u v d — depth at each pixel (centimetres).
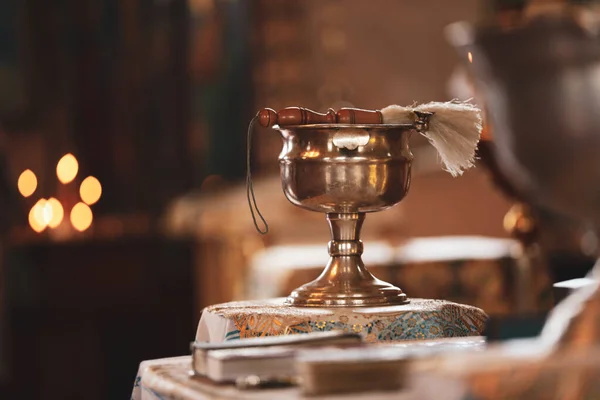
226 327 184
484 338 170
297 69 848
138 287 720
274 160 859
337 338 144
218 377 133
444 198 646
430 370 104
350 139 188
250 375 133
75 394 709
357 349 135
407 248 406
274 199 534
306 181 191
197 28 902
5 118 875
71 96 891
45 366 706
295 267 381
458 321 187
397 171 192
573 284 173
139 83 904
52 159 882
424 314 183
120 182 902
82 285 713
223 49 889
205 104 902
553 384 99
